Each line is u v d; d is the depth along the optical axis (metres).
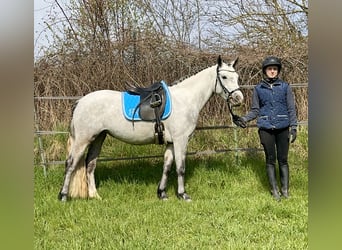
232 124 5.88
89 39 6.34
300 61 6.08
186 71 6.10
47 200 4.30
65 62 5.98
